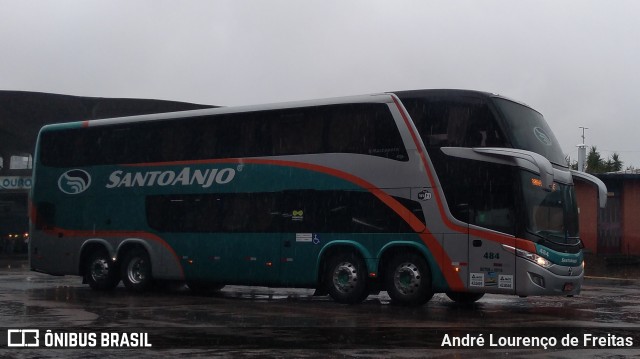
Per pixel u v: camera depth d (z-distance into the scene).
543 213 14.69
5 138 45.56
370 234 15.66
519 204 14.38
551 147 15.65
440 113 15.34
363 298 16.03
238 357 9.24
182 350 9.77
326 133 16.47
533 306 16.03
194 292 19.77
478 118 14.99
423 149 15.34
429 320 13.13
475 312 14.60
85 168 19.94
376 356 9.34
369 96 16.11
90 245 19.62
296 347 10.01
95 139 19.94
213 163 17.92
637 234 36.53
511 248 14.31
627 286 23.28
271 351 9.68
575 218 15.45
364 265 15.77
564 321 13.16
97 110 44.53
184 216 18.20
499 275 14.39
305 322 12.71
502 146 14.73
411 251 15.42
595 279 27.02
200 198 18.02
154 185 18.78
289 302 16.67
